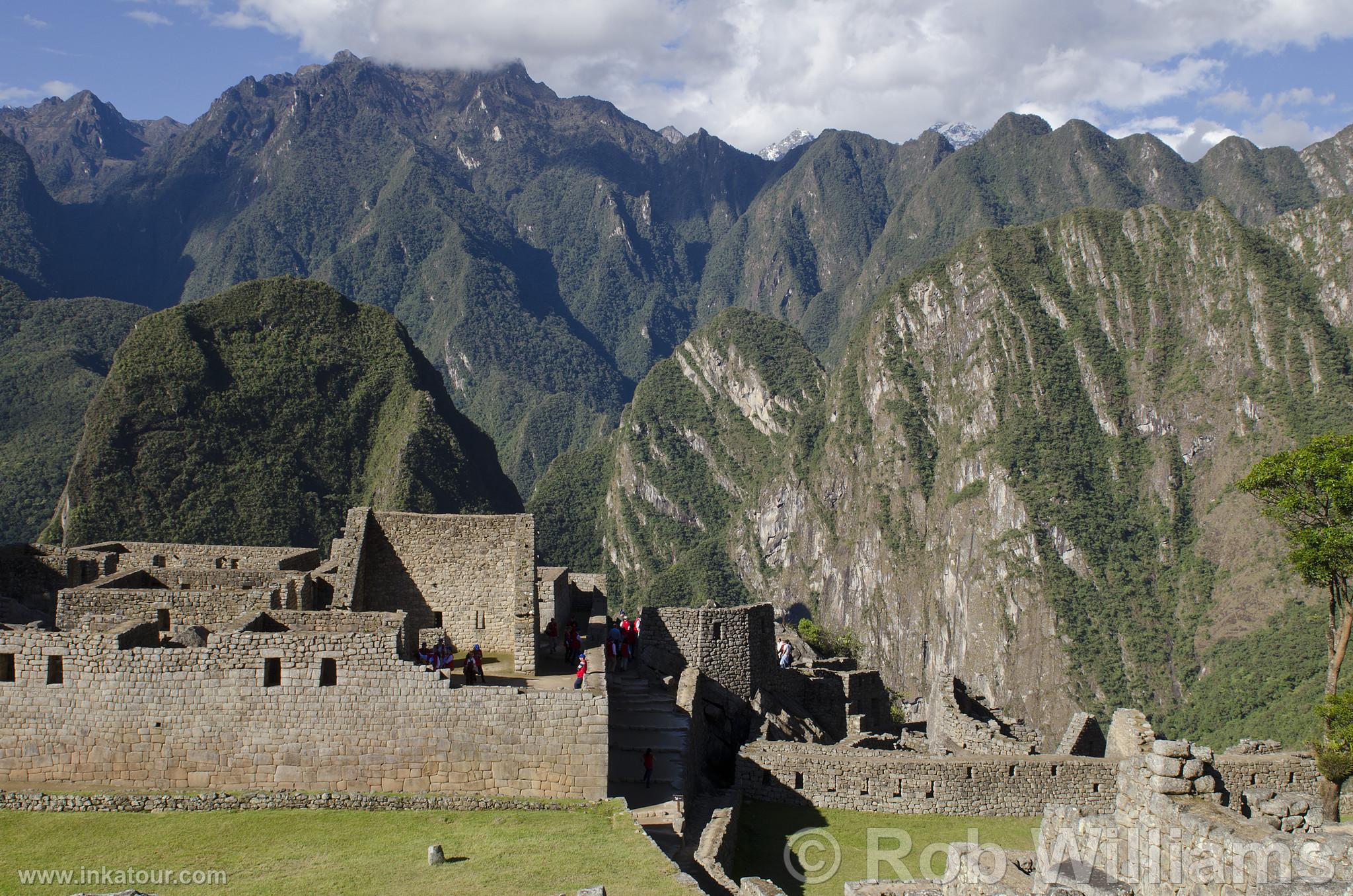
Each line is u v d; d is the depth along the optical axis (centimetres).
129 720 2077
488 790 2108
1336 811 2617
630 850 1866
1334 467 3011
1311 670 17150
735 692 3447
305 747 2092
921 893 1720
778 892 1889
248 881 1734
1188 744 1466
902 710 5072
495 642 2922
